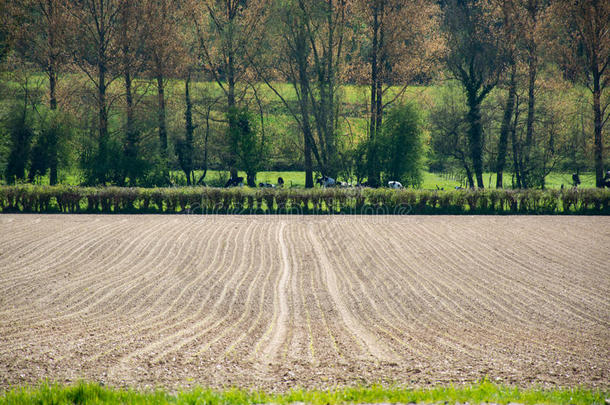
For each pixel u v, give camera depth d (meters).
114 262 16.52
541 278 14.91
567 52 36.44
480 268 16.05
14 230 21.48
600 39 35.75
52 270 15.43
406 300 12.97
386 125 37.53
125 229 22.03
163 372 8.62
